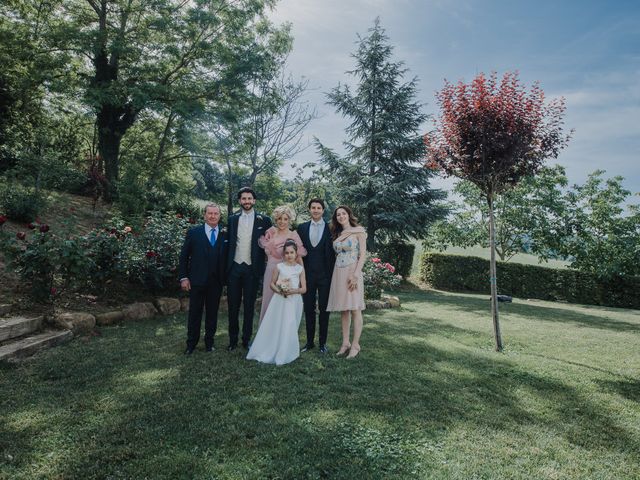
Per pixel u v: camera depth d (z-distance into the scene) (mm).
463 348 5531
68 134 17062
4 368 3783
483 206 18109
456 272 17797
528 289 17859
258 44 16859
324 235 4953
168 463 2342
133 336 5184
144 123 18859
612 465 2598
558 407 3527
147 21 15531
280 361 4293
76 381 3576
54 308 5441
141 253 6828
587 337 7082
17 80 14625
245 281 4844
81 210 11344
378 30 18375
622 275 16938
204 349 4773
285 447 2574
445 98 5930
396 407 3293
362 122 18469
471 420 3146
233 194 18125
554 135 5844
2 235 5277
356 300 4781
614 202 17984
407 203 17406
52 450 2471
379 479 2293
